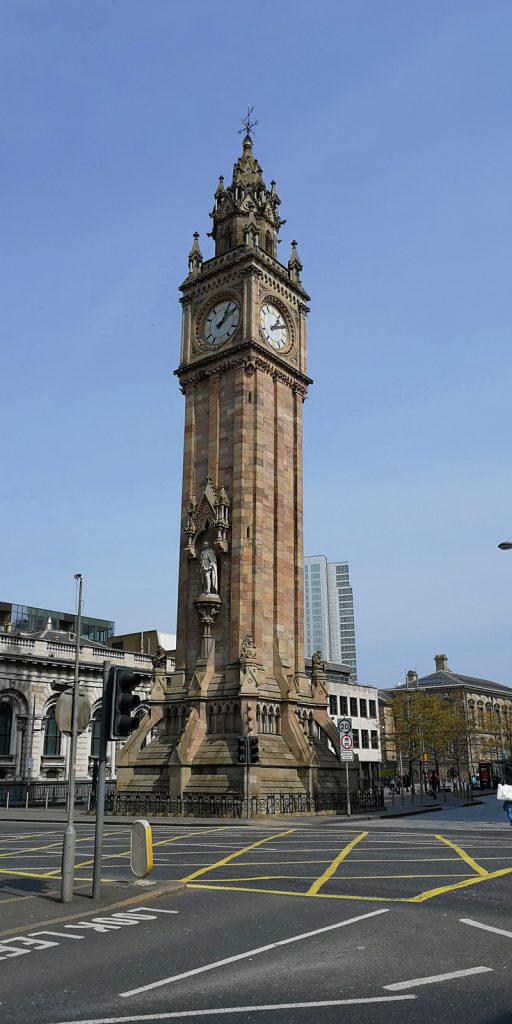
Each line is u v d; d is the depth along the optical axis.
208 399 60.53
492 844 27.27
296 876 20.06
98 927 13.95
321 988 10.19
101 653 83.19
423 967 11.12
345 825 38.25
